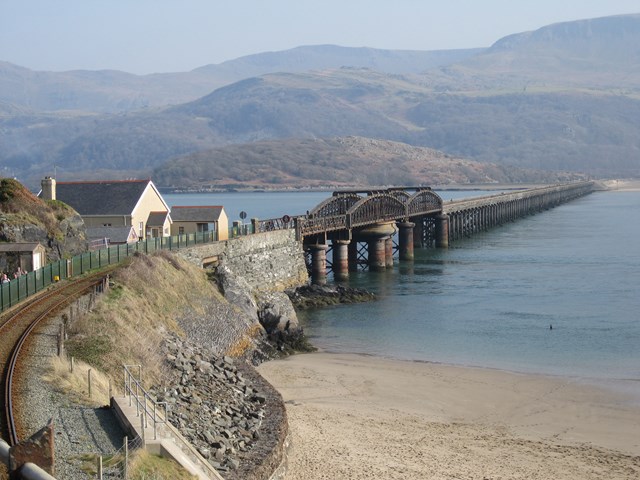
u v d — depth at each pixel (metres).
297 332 62.25
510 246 137.75
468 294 85.06
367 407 45.47
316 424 41.78
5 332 37.50
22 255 55.72
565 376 52.41
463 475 35.03
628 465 36.84
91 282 51.81
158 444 25.58
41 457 12.25
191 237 74.50
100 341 38.19
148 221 83.19
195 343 49.00
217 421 34.62
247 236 76.75
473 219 168.50
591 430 42.00
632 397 47.75
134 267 53.91
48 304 44.28
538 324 69.00
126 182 83.69
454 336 64.69
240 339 56.69
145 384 36.19
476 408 45.69
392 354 58.72
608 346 60.66
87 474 22.47
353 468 35.25
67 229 65.81
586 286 89.94
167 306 52.09
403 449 38.25
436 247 136.12
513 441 40.06
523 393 48.62
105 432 26.45
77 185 83.81
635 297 82.12
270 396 41.12
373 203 106.12
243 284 65.19
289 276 84.56
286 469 33.97
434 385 50.25
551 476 35.28
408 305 78.62
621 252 124.31
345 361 56.53
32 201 64.44
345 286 85.00
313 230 90.31
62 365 32.25
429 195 131.88
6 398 27.23
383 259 105.38
